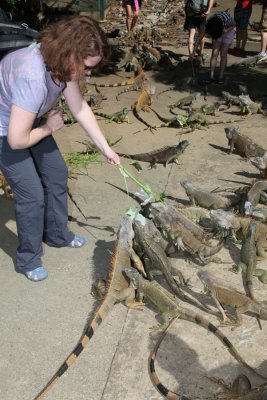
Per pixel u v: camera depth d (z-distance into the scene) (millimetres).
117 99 10328
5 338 4387
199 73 12086
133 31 15562
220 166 7324
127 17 15016
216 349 4199
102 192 6672
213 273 5109
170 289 4918
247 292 4781
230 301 4469
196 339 4297
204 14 12164
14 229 5941
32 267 5059
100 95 10062
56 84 4059
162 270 4758
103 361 4125
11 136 4066
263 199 6172
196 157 7625
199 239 5238
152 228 5184
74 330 4461
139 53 13000
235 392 3654
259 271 5008
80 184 6879
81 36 3662
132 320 4527
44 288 4969
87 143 8156
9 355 4211
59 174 5031
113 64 12594
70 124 8922
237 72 12055
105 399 3791
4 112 4266
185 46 14508
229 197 6270
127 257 4836
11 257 5441
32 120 4059
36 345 4309
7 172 4516
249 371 3971
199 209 5797
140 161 7512
